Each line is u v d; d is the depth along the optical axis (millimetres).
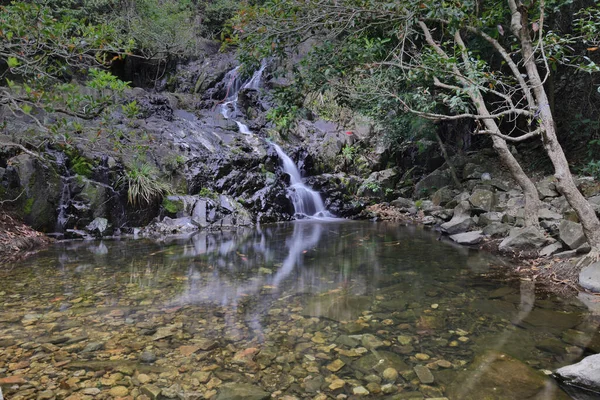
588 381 2088
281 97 5695
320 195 10172
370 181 10469
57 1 9523
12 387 2100
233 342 2707
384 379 2240
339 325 3018
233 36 5086
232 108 13055
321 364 2410
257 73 14008
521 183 5977
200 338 2766
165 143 8820
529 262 4914
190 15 15492
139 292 3809
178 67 14922
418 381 2213
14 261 5031
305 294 3793
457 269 4727
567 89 9312
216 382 2195
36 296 3646
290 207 9453
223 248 6020
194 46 15008
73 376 2230
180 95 13242
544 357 2482
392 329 2939
